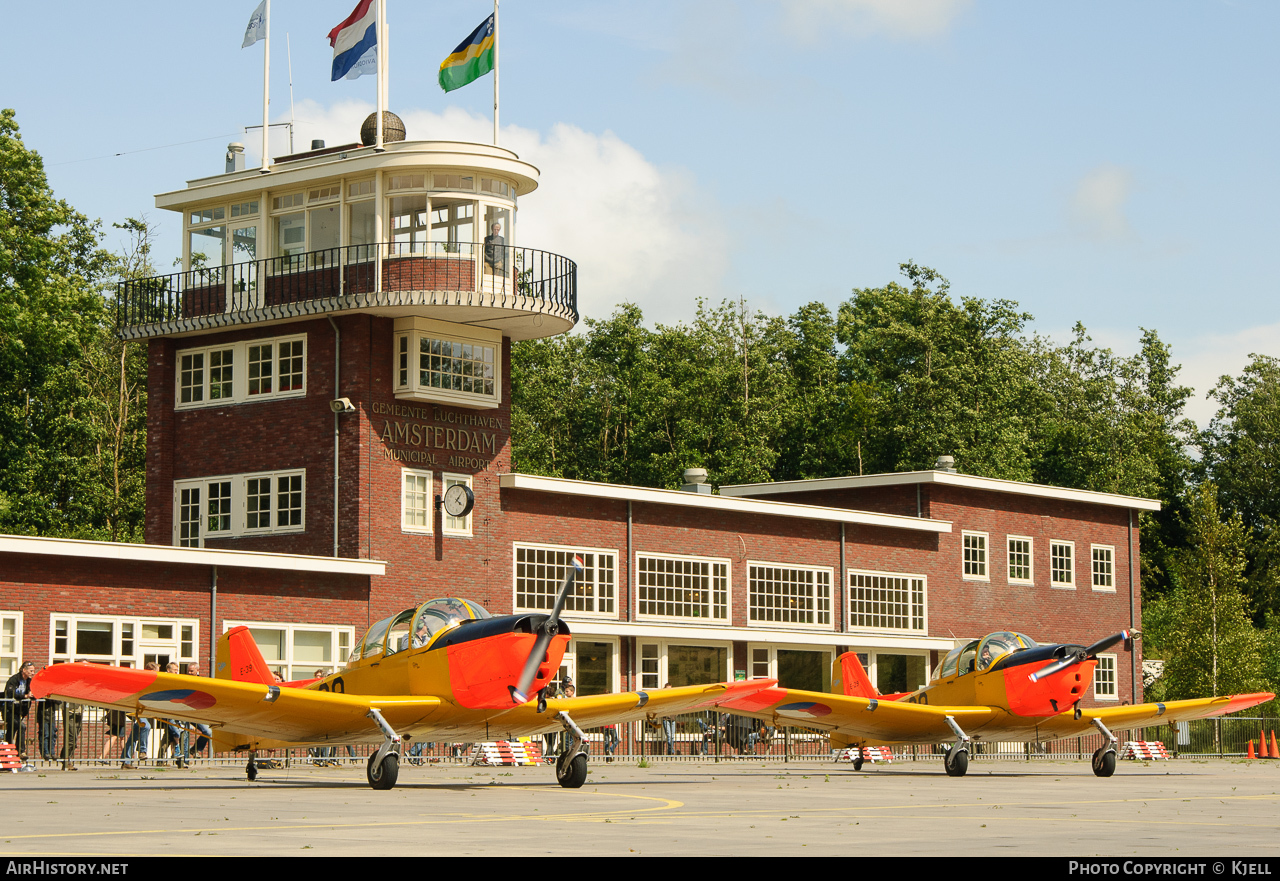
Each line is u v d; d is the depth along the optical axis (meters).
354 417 33.69
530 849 11.18
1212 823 14.68
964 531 46.38
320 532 33.88
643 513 38.59
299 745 21.78
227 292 35.88
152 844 11.19
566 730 20.69
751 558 40.69
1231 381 87.19
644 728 37.34
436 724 20.44
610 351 76.81
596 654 36.94
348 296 33.38
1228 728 46.28
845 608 42.56
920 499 45.59
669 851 11.23
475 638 19.88
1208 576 57.03
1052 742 45.56
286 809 15.09
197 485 36.03
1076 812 16.44
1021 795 20.23
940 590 45.34
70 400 57.06
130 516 57.06
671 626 37.72
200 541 35.75
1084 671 27.25
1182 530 84.00
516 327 36.00
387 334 34.47
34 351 50.94
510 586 35.84
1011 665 27.44
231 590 30.50
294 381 34.84
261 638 30.95
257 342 35.53
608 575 37.66
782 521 41.56
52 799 16.59
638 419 73.44
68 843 11.20
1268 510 83.56
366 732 20.53
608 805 16.52
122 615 28.83
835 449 74.50
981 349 75.75
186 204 36.72
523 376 74.31
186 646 29.70
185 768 25.84
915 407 74.00
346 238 34.47
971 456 70.94
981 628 46.25
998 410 75.44
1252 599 79.94
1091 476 78.62
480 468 35.75
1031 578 48.12
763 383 74.06
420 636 20.45
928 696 29.03
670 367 75.06
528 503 36.47
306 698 18.98
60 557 28.06
